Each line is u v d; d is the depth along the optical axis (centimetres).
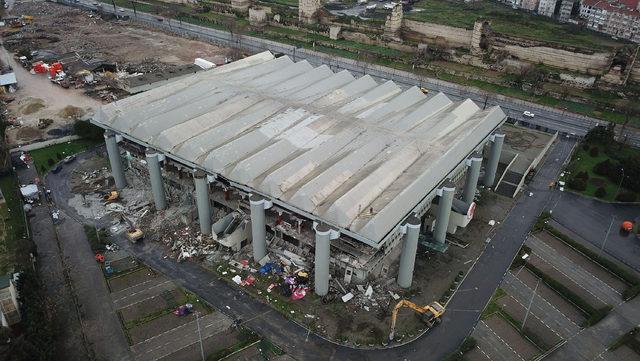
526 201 11231
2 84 16438
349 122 10894
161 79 16075
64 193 11069
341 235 8375
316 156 9619
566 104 16538
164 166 10719
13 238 9550
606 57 18000
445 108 11981
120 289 8438
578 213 10888
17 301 7650
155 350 7325
